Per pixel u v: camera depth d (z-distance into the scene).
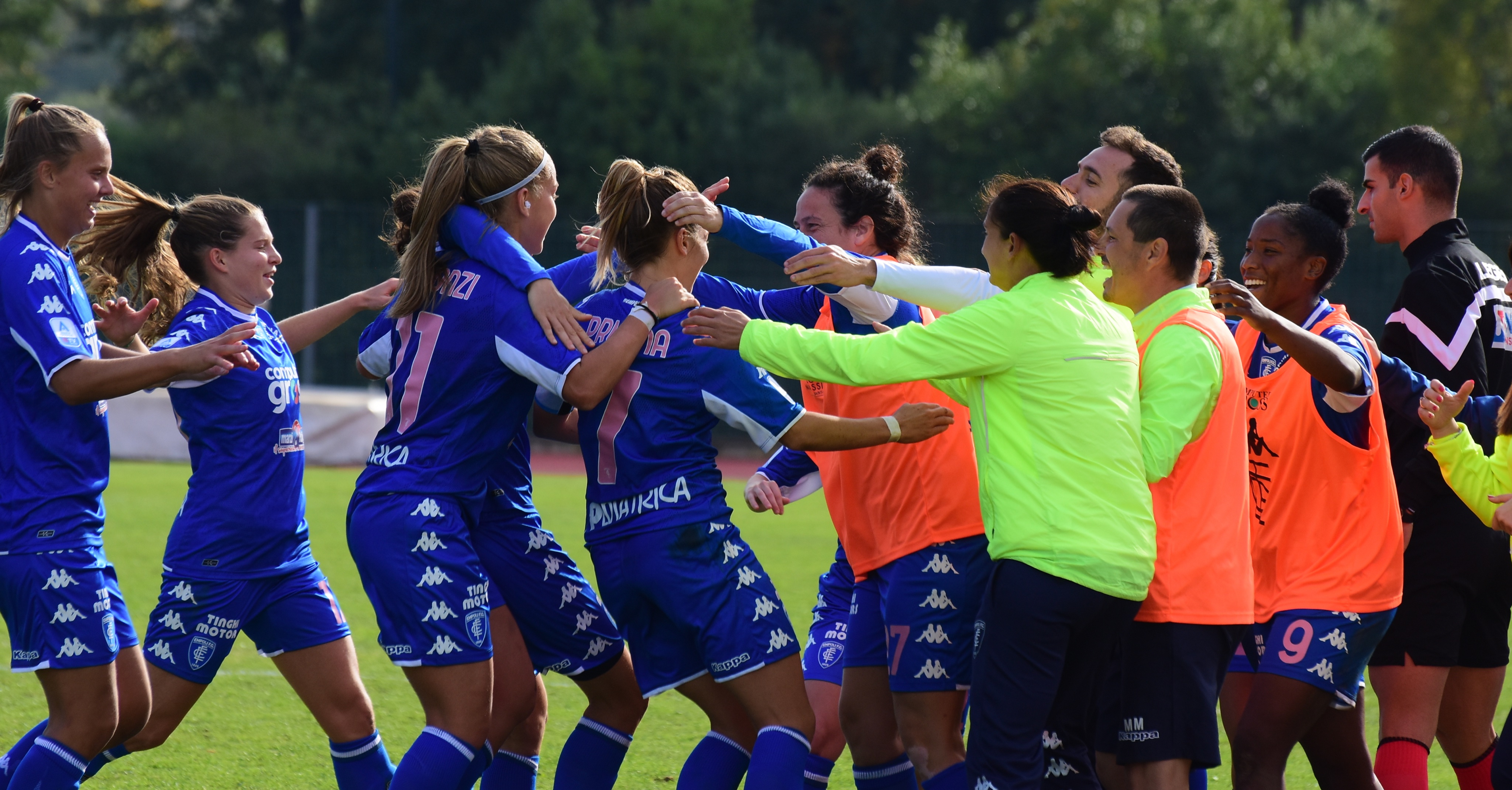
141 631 21.25
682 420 11.05
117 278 12.92
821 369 10.47
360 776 12.88
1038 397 10.25
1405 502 12.60
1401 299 13.50
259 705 17.70
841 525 12.46
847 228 12.55
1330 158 71.38
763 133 78.56
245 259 12.80
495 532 12.12
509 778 12.59
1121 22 75.44
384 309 13.52
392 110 87.19
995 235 10.75
